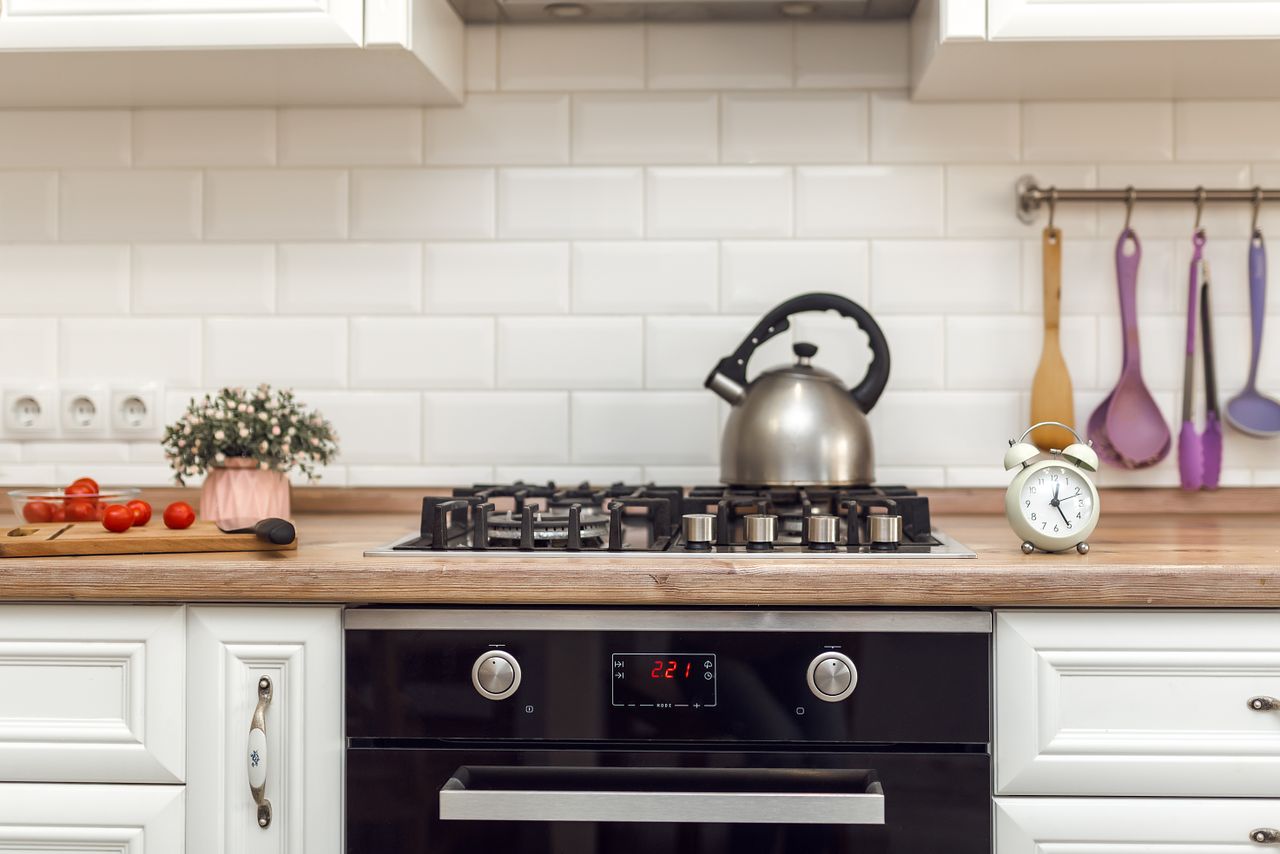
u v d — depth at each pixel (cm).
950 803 112
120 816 115
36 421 174
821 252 172
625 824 111
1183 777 111
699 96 172
